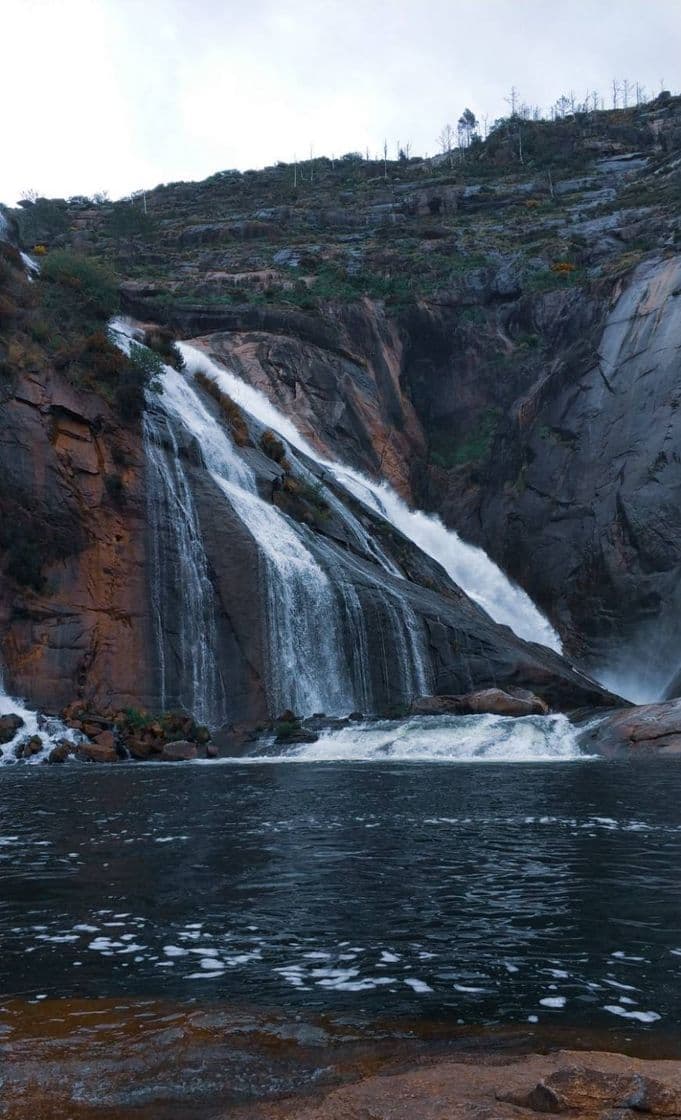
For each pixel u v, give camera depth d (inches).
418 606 1453.0
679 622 1847.9
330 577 1389.0
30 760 980.6
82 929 299.4
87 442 1270.9
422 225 3656.5
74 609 1182.9
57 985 245.8
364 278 2935.5
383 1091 174.9
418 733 1055.6
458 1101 169.0
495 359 2689.5
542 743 1019.3
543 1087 166.1
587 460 2155.5
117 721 1104.8
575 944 280.4
